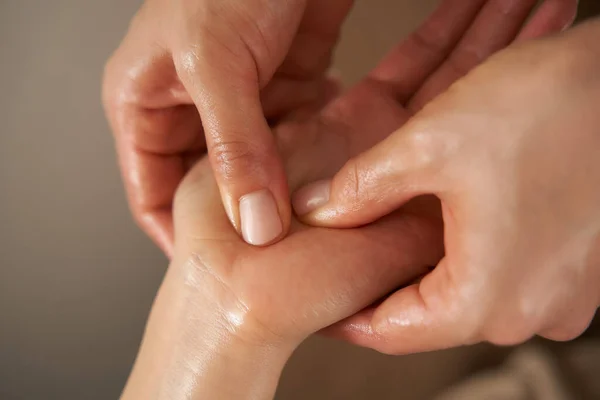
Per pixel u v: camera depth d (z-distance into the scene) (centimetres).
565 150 26
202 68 31
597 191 27
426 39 36
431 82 36
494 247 27
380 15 43
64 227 43
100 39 40
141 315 46
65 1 39
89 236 43
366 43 43
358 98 35
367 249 30
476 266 28
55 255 43
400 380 48
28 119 40
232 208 30
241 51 31
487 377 46
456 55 36
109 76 35
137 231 44
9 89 40
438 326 29
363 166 29
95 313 44
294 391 46
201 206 32
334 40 38
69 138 41
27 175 41
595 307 29
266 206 30
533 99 27
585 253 28
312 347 46
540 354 44
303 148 33
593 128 26
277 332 30
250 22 31
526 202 27
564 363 44
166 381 31
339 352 46
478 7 36
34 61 40
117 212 43
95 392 46
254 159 30
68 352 45
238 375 30
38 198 42
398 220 31
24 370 44
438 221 31
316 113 37
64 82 40
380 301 31
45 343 44
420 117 28
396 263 30
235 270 30
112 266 44
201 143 38
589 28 27
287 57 37
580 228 27
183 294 31
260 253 30
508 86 27
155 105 35
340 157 33
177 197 33
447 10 36
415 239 31
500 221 27
